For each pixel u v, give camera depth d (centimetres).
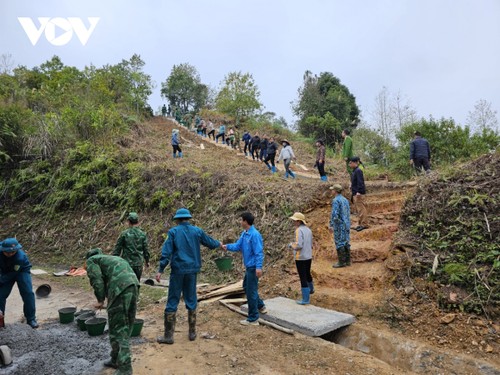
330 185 980
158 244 1061
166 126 2967
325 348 502
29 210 1395
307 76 4122
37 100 1897
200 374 428
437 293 582
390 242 732
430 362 485
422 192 769
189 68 5444
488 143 1381
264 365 455
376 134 2039
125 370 405
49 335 530
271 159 1443
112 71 2928
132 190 1255
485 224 644
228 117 3322
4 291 578
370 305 615
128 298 421
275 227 922
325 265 776
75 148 1477
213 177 1187
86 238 1196
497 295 541
